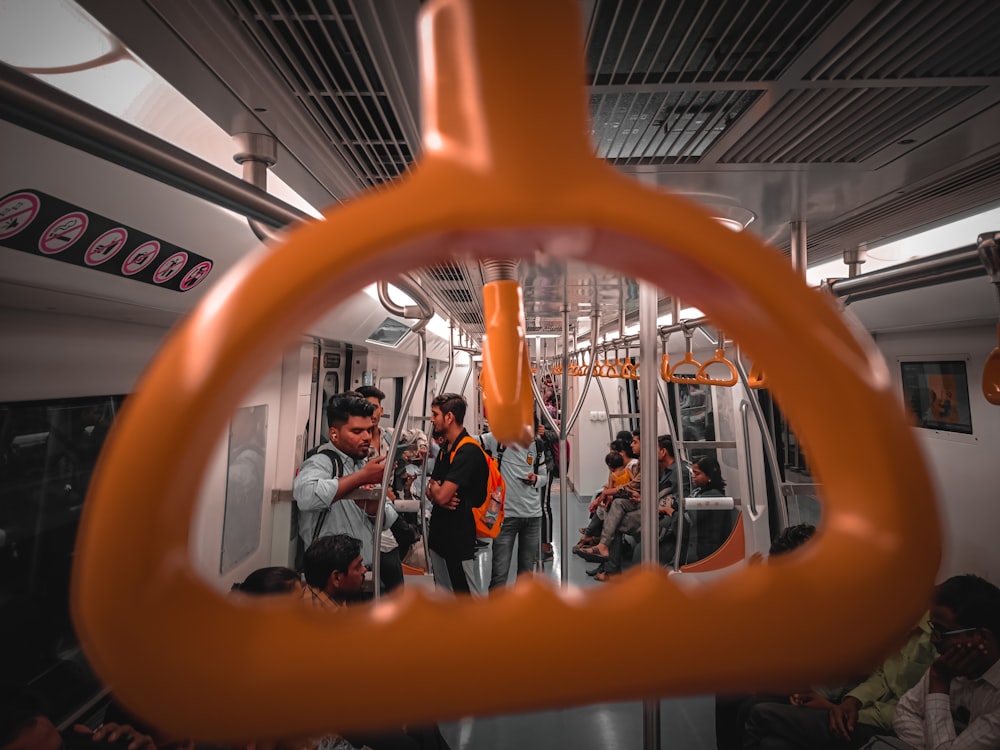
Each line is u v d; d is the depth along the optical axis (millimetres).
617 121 1131
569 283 2506
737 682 136
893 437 149
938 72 933
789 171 1355
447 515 2777
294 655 124
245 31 770
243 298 127
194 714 123
